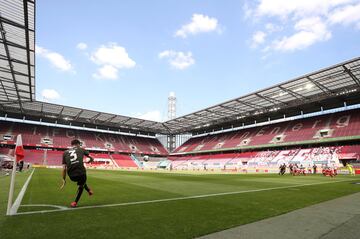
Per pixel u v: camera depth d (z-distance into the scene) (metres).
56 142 59.53
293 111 54.84
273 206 6.38
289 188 11.59
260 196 8.45
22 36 23.72
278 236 3.77
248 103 48.06
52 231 3.89
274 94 42.12
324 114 50.59
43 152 56.59
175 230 4.03
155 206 6.23
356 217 5.10
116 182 14.30
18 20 21.45
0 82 35.09
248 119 62.53
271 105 49.50
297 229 4.17
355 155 37.44
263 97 43.69
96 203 6.56
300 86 37.97
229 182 15.45
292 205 6.55
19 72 31.67
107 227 4.16
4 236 3.60
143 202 6.85
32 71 31.42
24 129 59.25
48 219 4.66
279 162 45.06
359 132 39.28
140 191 9.68
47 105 51.31
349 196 8.65
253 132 60.28
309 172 34.88
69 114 59.59
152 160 74.19
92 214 5.16
